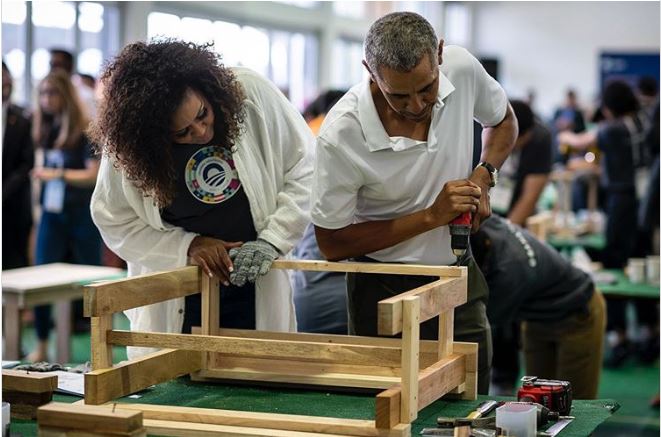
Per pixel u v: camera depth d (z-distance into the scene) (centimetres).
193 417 176
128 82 198
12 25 711
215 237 225
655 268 430
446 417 180
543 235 484
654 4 1427
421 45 182
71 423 155
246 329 225
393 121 204
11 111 504
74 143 513
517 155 447
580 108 1116
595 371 329
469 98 214
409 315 166
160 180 205
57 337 445
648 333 553
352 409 189
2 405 173
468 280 225
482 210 212
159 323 232
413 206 214
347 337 209
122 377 188
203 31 945
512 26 1509
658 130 577
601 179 608
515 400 190
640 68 1399
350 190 207
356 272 211
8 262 512
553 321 324
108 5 805
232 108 206
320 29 1161
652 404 456
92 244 526
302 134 228
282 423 170
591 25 1454
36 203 612
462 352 197
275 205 225
